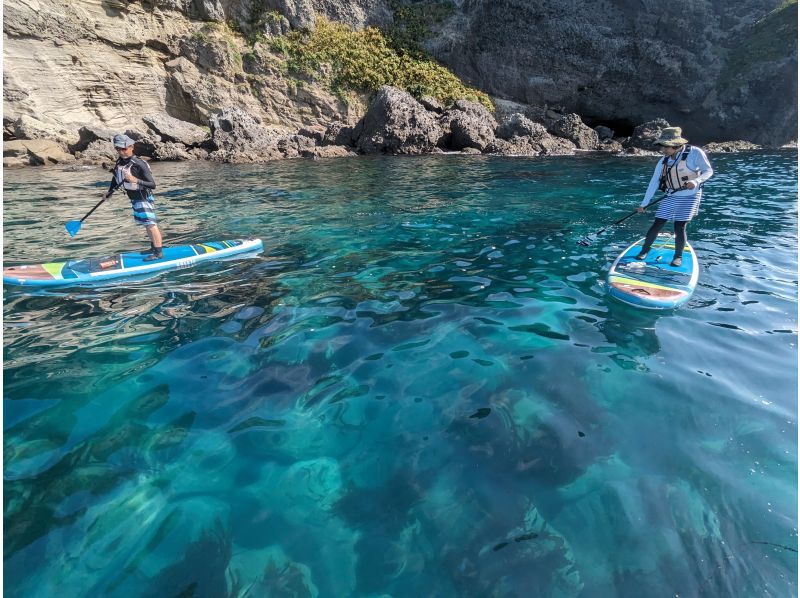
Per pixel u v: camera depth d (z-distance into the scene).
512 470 2.71
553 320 4.57
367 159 19.22
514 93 27.55
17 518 2.36
